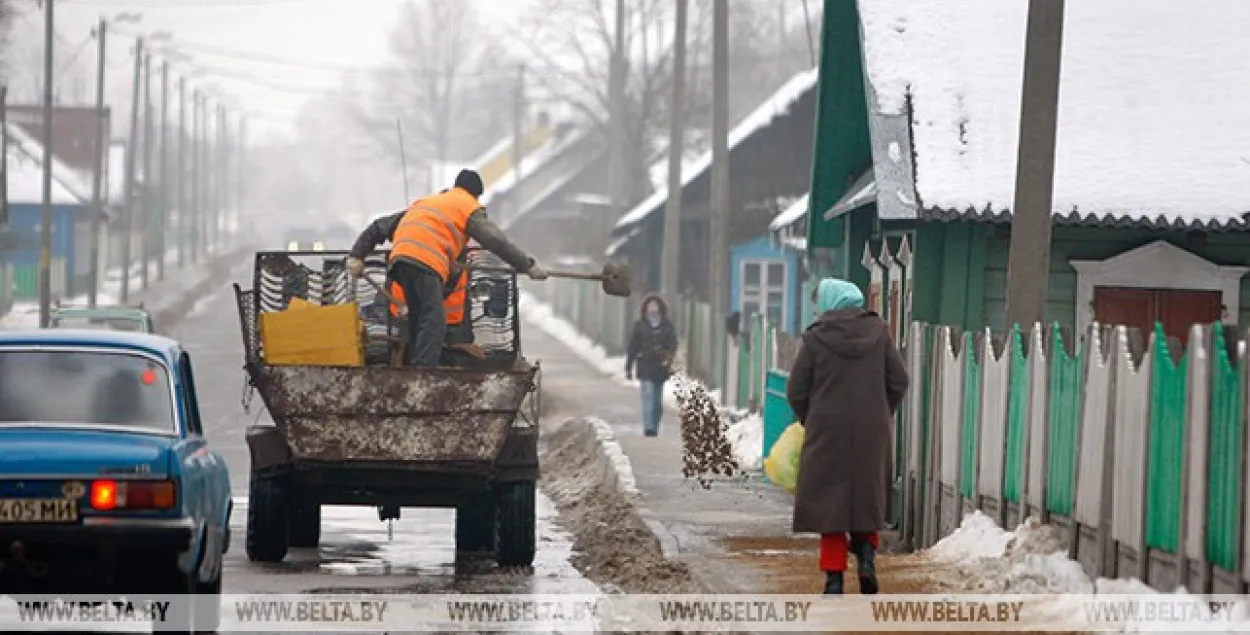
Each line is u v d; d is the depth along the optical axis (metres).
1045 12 30.72
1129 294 40.56
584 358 112.56
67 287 165.62
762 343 58.16
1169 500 21.56
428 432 31.64
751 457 50.72
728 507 38.78
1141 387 22.50
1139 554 22.39
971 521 29.19
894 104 40.41
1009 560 25.94
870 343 25.47
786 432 32.12
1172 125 40.69
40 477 22.42
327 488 33.38
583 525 39.78
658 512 37.81
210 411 72.31
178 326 131.38
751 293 110.50
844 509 25.06
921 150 39.38
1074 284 40.59
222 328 130.62
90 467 22.52
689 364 84.25
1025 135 30.80
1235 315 40.53
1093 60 42.53
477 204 34.09
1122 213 38.47
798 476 25.59
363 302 37.03
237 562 33.62
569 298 141.50
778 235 100.62
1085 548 24.73
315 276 36.50
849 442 25.22
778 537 33.84
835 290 25.91
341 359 32.56
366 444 31.58
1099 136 40.38
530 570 32.94
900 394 25.88
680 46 85.81
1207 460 20.44
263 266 35.72
